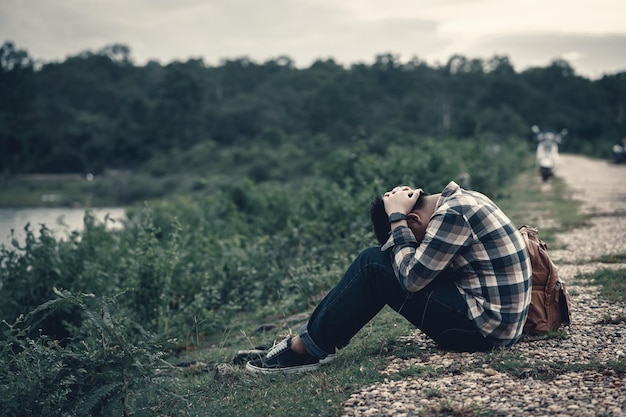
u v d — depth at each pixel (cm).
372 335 430
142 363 343
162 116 8962
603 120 9688
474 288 335
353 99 9775
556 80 11869
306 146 6384
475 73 12312
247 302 754
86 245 858
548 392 288
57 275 784
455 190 340
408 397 303
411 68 12294
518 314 335
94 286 763
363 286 347
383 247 344
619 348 344
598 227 938
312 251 855
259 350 452
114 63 12756
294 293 730
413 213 346
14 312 743
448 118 9794
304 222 1003
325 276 698
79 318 731
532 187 1800
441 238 322
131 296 720
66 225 885
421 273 324
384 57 12462
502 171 2033
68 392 330
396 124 9244
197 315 652
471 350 350
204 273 802
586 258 691
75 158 8288
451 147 2109
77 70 11694
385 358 366
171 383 329
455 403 287
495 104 10512
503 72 12900
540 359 330
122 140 8638
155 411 345
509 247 330
